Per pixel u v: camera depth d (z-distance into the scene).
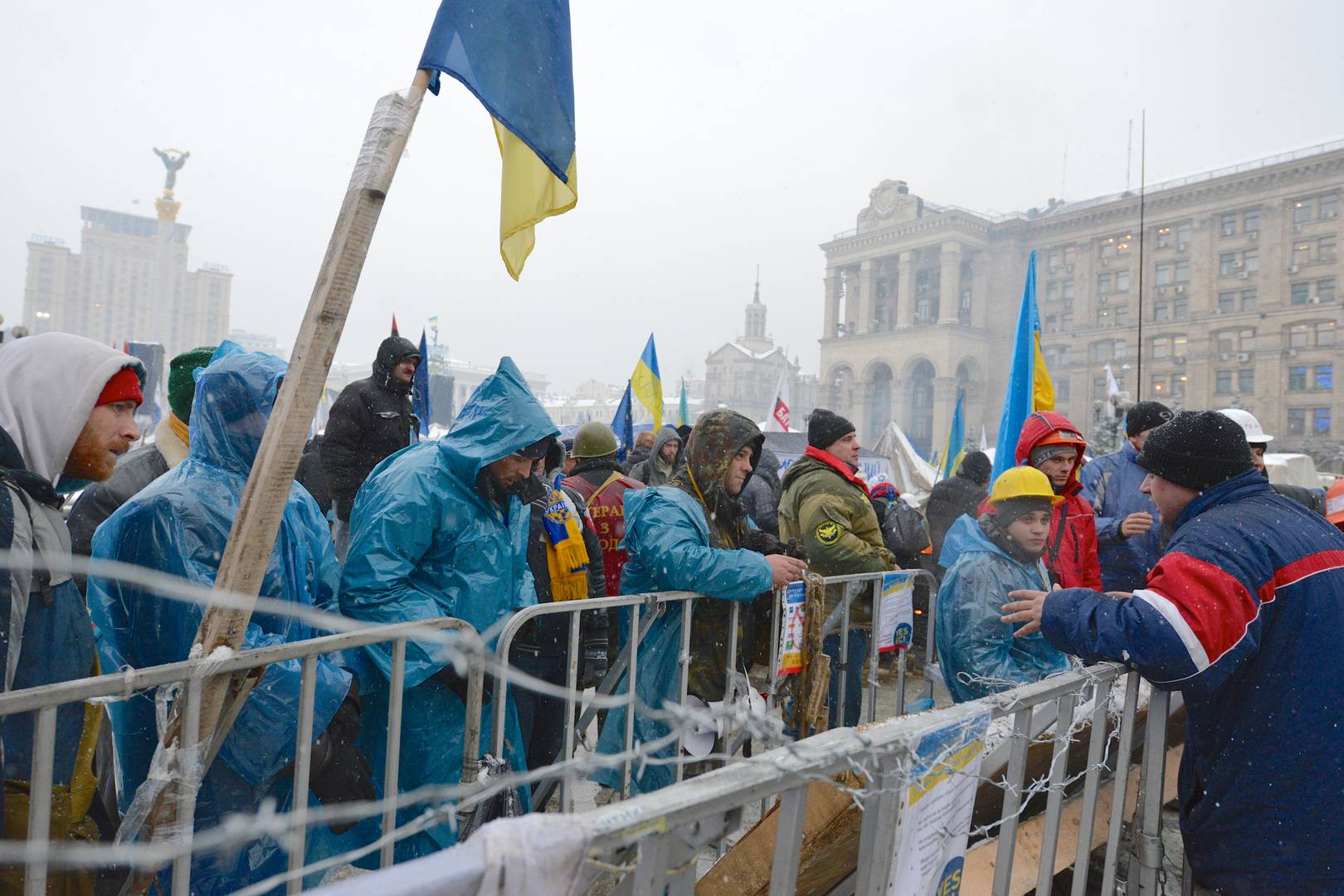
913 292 73.44
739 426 2.70
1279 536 1.78
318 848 2.02
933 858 1.34
